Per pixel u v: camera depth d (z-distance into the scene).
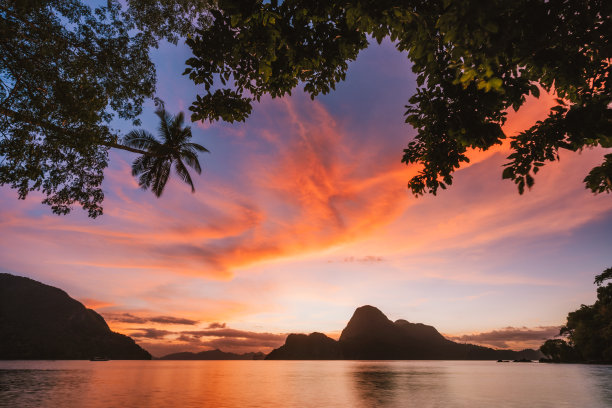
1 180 8.69
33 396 34.03
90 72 9.90
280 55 5.02
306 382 57.53
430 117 4.85
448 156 5.36
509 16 3.20
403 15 3.60
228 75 5.29
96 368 126.50
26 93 8.98
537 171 4.63
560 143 4.45
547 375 64.50
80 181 10.49
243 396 35.38
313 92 5.81
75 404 28.36
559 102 4.30
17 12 8.32
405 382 55.00
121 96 10.69
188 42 4.77
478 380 57.78
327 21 4.65
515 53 3.40
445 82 4.22
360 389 43.06
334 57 4.92
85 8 9.68
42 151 9.58
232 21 4.16
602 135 3.99
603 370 71.62
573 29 3.49
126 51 10.52
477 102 4.16
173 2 11.40
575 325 89.25
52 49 8.92
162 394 37.09
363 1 3.63
